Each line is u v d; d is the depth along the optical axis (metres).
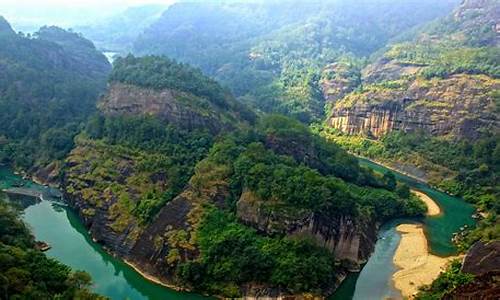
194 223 136.00
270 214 132.25
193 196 143.62
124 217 148.00
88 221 155.00
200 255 127.50
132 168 165.75
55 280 106.81
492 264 119.31
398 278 133.50
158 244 133.88
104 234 147.12
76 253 141.75
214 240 128.50
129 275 132.25
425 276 134.62
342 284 130.25
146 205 146.75
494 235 148.00
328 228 134.12
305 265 122.62
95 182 166.25
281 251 126.44
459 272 123.75
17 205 166.88
